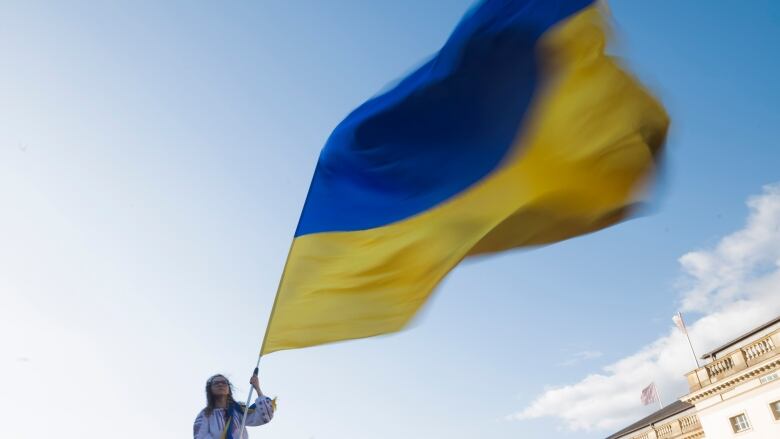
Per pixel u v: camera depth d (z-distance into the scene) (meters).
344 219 6.60
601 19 5.94
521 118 6.34
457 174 6.56
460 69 6.62
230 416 5.55
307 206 6.67
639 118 5.77
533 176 6.17
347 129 7.05
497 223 6.30
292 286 6.22
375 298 6.22
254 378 5.70
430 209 6.55
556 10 6.13
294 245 6.44
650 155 5.78
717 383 31.66
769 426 28.42
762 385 29.11
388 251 6.42
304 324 6.03
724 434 31.14
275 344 5.91
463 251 6.31
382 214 6.61
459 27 6.67
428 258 6.36
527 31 6.27
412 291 6.27
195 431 5.44
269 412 5.60
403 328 6.11
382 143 6.88
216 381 5.72
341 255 6.39
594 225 5.99
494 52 6.46
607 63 5.95
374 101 7.11
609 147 5.83
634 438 45.50
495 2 6.55
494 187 6.43
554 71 6.15
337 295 6.21
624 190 5.82
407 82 7.00
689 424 39.69
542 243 6.08
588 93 5.98
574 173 6.04
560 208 6.11
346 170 6.86
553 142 6.10
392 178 6.75
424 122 6.80
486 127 6.52
